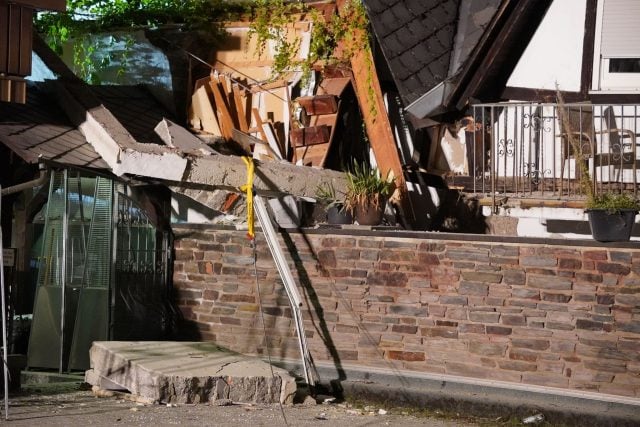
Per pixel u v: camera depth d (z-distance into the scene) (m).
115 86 17.39
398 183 15.39
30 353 13.05
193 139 14.91
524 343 11.69
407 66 15.69
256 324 13.55
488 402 11.59
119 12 18.08
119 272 13.45
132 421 10.02
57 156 12.89
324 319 13.04
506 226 15.05
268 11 17.14
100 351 12.06
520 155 14.58
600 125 14.18
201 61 17.00
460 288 12.13
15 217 13.59
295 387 11.72
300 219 14.17
